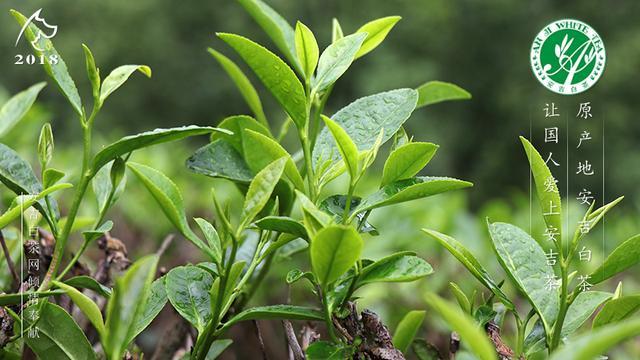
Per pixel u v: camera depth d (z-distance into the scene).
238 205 1.53
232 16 11.88
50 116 1.40
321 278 0.78
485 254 1.37
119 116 11.07
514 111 10.80
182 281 0.84
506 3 11.33
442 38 11.40
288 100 0.84
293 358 0.90
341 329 0.81
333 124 0.80
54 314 0.82
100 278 0.94
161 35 11.40
